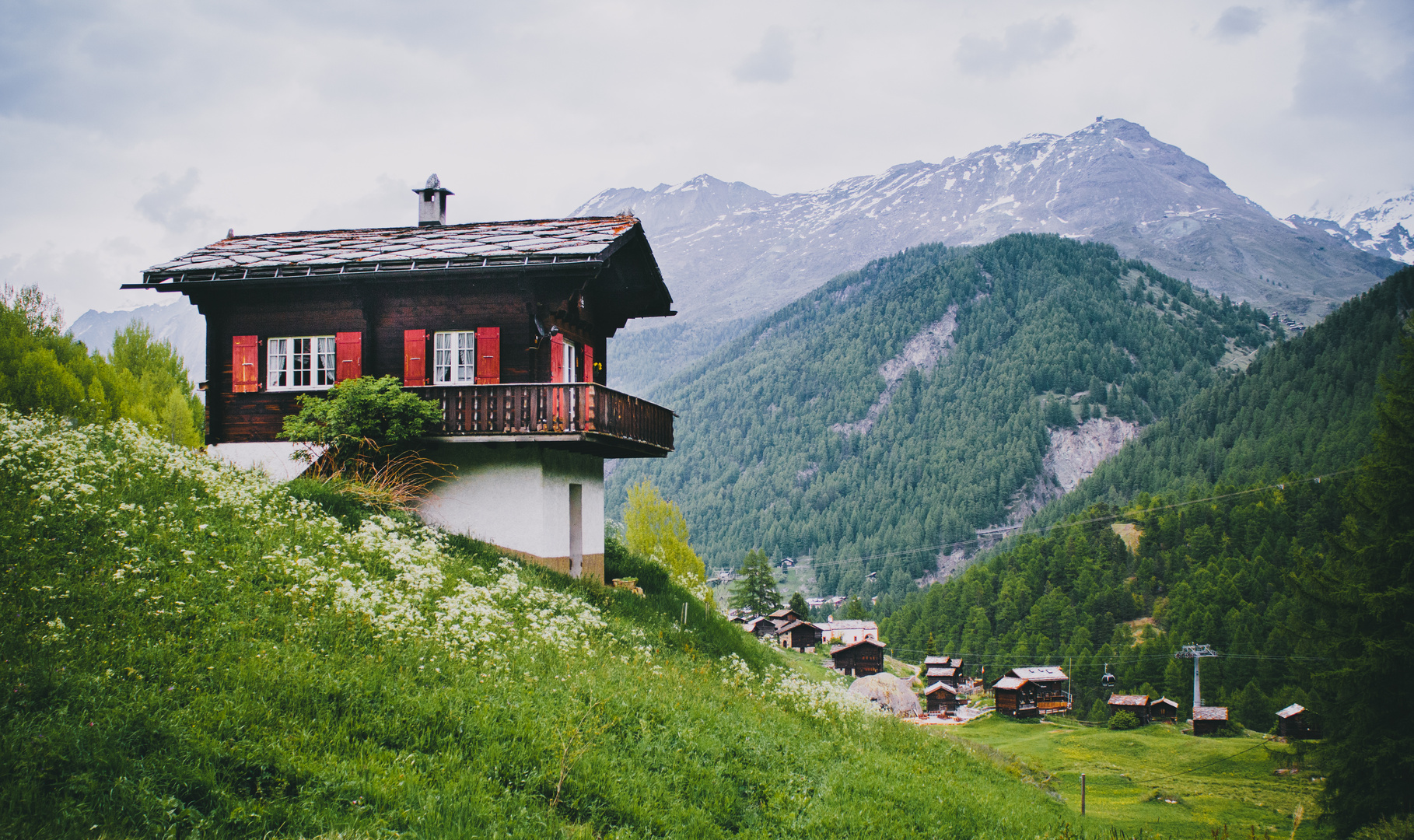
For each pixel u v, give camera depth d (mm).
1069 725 94375
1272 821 39656
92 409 26984
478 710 10594
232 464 21062
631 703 12867
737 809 11305
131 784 7316
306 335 23297
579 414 21078
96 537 12352
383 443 21531
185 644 9992
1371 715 24391
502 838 8273
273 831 7469
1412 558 24719
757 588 131375
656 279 26625
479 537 22266
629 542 46750
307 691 9625
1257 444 187125
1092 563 134750
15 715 7645
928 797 14766
